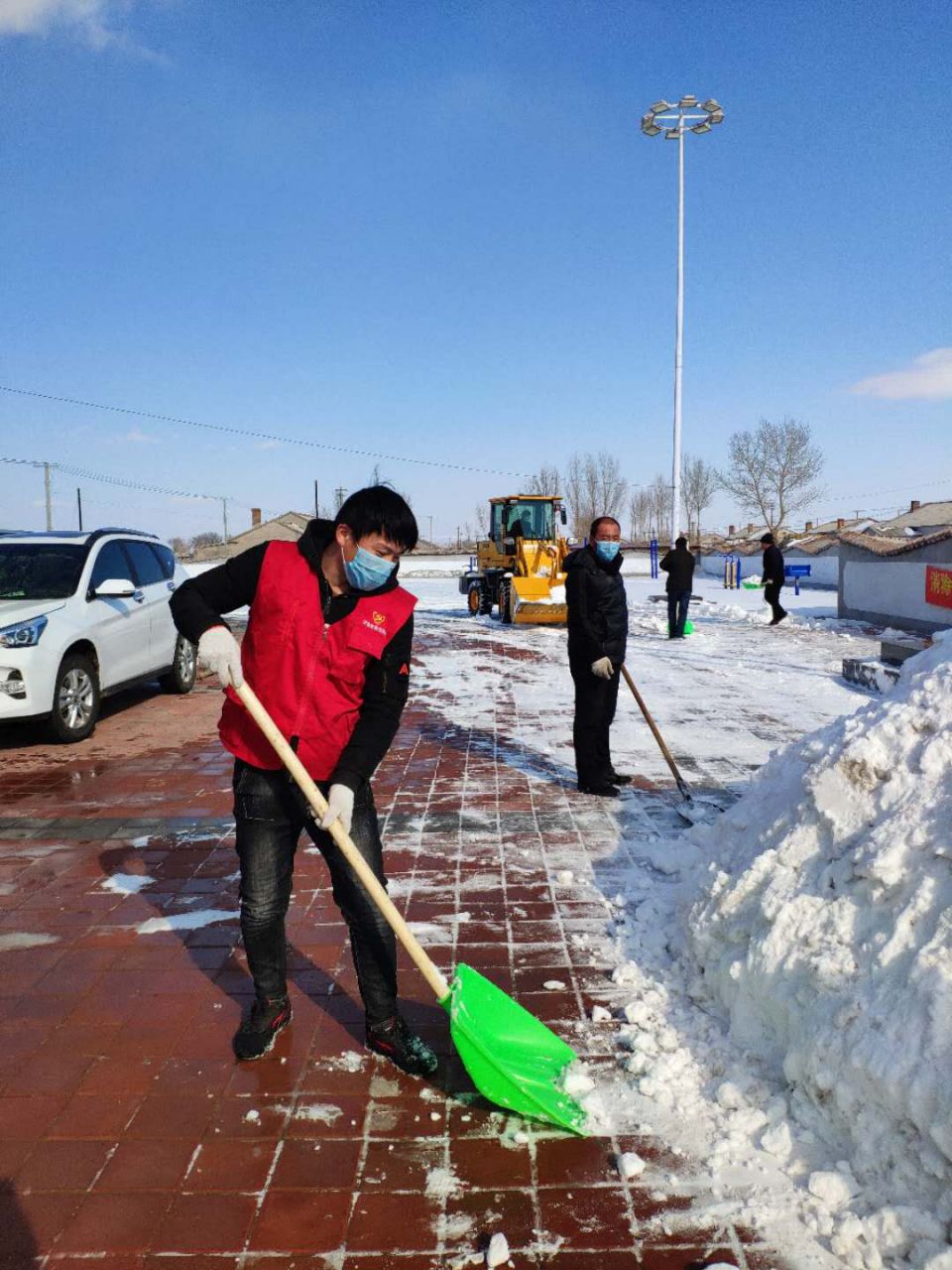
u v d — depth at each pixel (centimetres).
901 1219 189
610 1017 287
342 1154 224
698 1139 229
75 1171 218
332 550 244
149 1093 249
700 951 293
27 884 403
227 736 253
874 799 267
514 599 1661
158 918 366
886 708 296
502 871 412
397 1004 285
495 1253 190
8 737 715
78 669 696
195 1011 293
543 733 719
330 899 383
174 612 247
